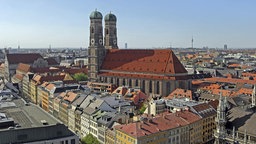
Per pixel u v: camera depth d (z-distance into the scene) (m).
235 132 106.12
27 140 108.25
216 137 110.94
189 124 154.75
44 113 136.00
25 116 128.38
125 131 137.38
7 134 105.81
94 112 169.88
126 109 185.00
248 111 113.31
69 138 114.75
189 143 157.12
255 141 100.19
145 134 133.25
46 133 111.88
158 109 181.88
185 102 185.50
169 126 145.50
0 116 121.50
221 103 109.81
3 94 195.25
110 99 190.50
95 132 164.25
